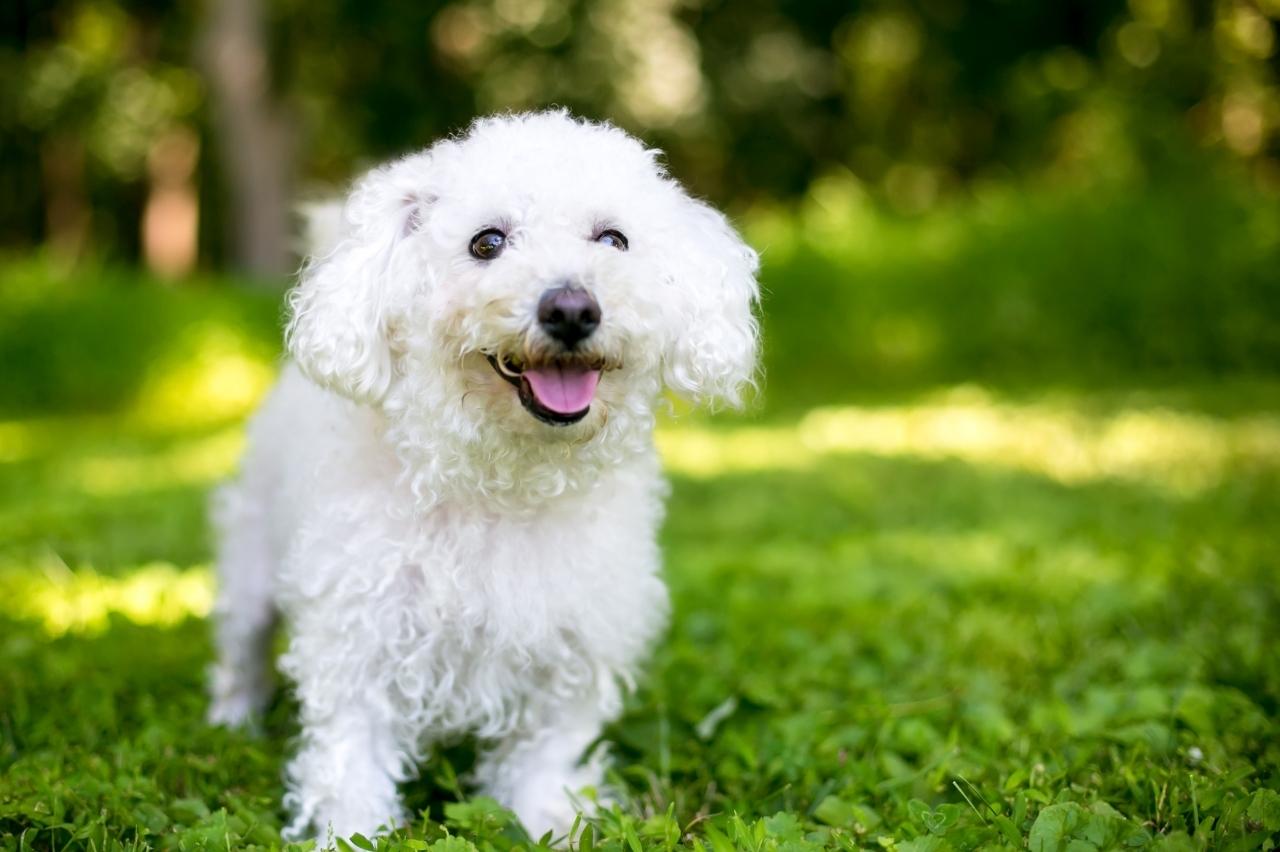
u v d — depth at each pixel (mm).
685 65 25203
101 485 8922
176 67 25391
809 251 15836
